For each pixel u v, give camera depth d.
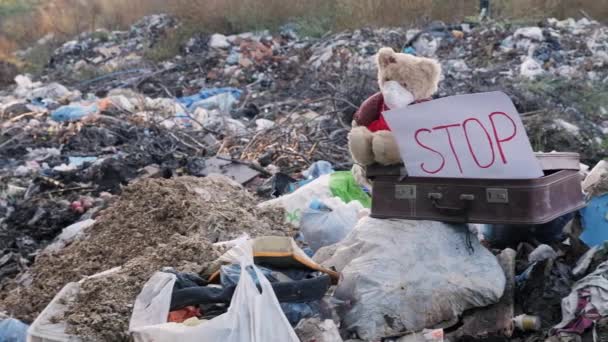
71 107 10.70
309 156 7.83
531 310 3.69
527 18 14.52
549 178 3.56
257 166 7.18
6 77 16.30
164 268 3.57
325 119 9.33
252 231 4.51
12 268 5.79
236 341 3.04
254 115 10.74
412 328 3.46
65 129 9.71
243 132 9.28
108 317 3.28
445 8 15.32
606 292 3.43
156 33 17.72
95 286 3.48
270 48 14.50
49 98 12.54
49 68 17.20
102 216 5.02
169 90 13.16
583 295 3.49
